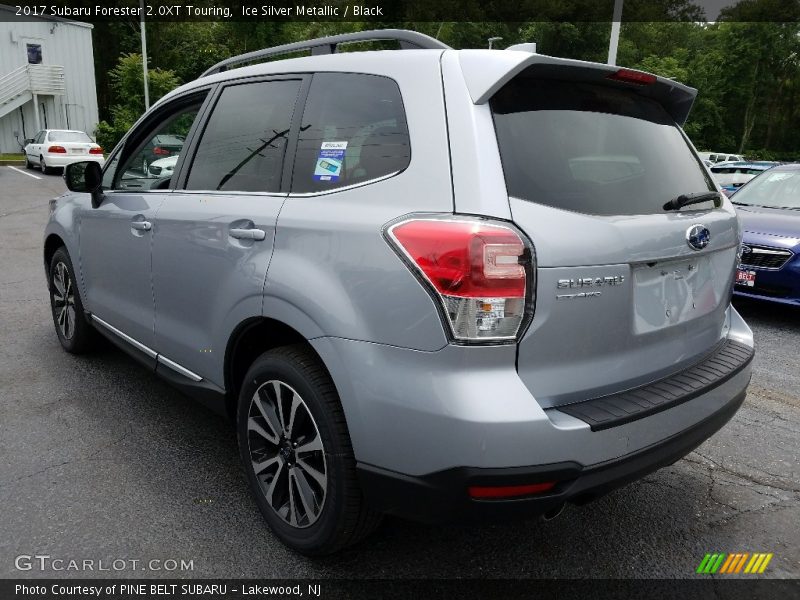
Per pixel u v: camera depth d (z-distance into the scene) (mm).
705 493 3045
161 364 3262
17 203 14078
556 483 1907
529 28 44188
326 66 2553
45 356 4613
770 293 6070
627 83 2455
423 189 2018
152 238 3145
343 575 2367
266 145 2668
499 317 1855
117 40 40438
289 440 2400
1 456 3156
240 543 2527
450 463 1871
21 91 28750
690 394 2223
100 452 3230
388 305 1979
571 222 1984
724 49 60500
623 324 2125
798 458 3426
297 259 2277
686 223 2334
